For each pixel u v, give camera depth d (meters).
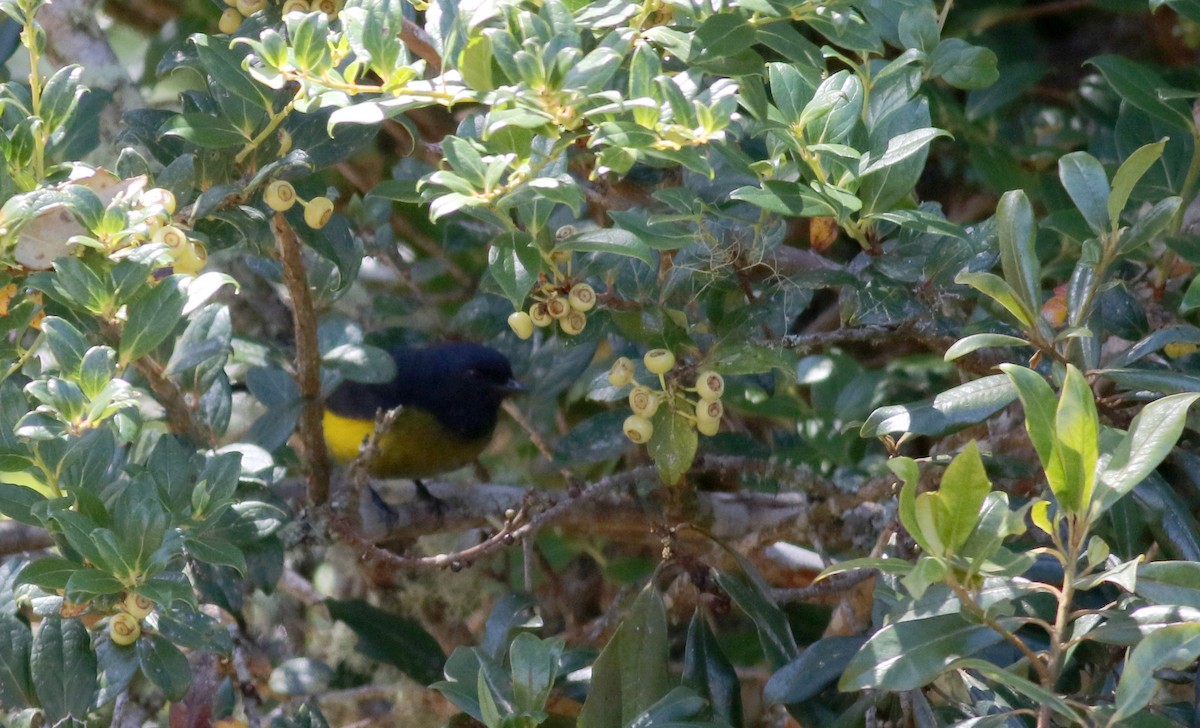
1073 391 3.96
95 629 5.82
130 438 5.54
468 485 9.36
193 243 5.43
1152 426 4.03
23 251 4.98
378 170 10.57
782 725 6.72
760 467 7.62
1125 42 10.76
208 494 5.64
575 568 10.29
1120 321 6.22
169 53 6.55
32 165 5.35
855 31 5.33
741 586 6.45
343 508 7.36
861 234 5.97
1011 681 4.08
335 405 9.31
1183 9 6.26
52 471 5.27
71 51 8.77
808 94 5.28
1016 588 4.34
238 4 6.20
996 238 6.07
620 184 7.05
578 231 5.52
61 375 4.94
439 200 4.48
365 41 4.50
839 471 9.02
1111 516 5.26
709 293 6.76
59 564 5.18
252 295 10.08
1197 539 5.14
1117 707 3.96
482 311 9.54
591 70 4.22
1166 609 4.33
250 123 5.77
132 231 4.93
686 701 5.38
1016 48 10.46
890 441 5.91
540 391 9.44
